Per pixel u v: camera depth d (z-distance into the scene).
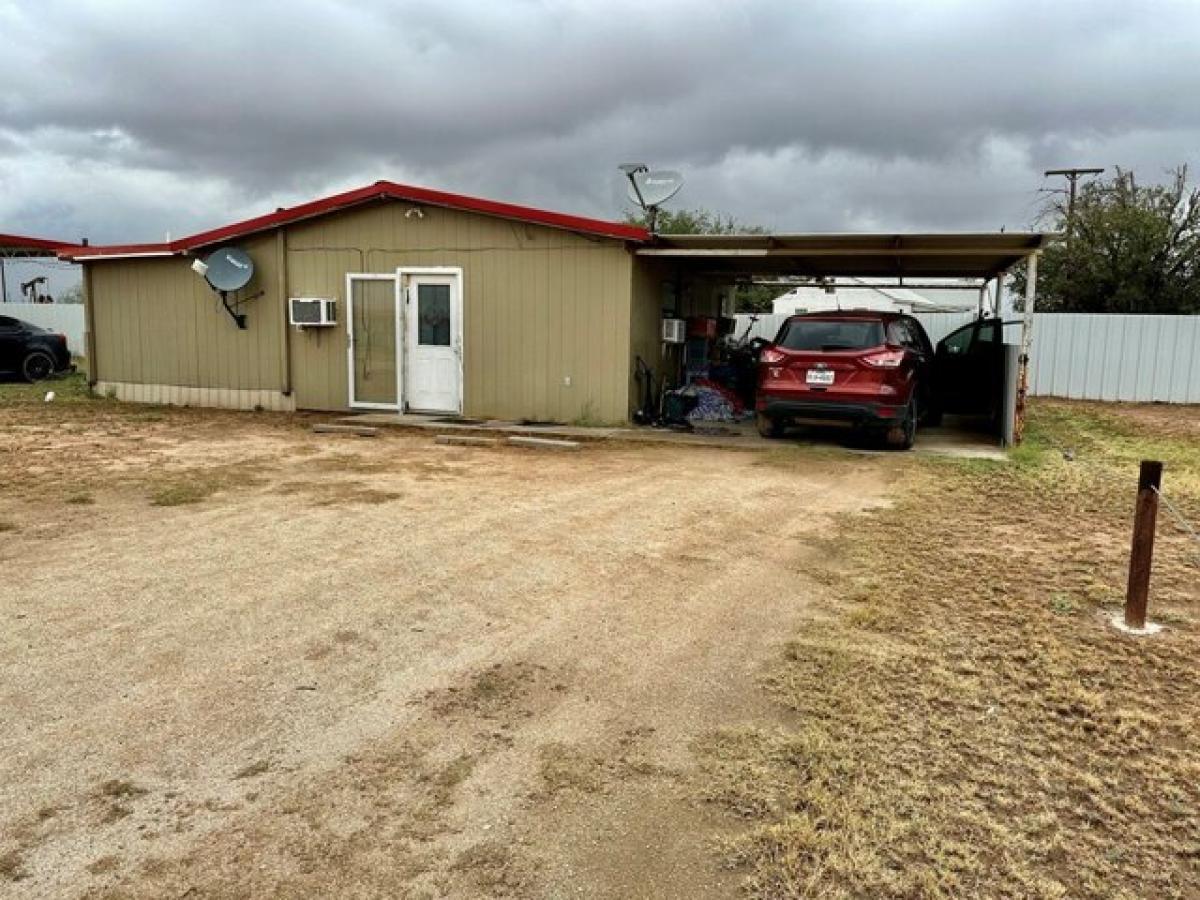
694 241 11.55
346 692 3.58
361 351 13.50
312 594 4.73
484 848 2.61
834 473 8.91
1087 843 2.72
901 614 4.65
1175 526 6.88
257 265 13.83
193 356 14.55
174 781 2.91
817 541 6.12
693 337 14.29
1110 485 8.62
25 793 2.81
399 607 4.57
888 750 3.24
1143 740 3.38
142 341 14.91
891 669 3.94
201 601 4.57
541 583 5.04
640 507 7.09
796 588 5.06
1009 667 4.01
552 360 12.40
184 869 2.47
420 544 5.78
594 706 3.54
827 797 2.91
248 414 13.44
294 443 10.33
